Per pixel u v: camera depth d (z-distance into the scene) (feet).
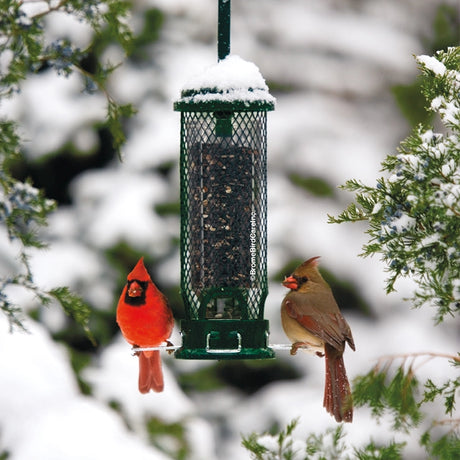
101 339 47.78
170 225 50.42
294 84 56.29
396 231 22.34
